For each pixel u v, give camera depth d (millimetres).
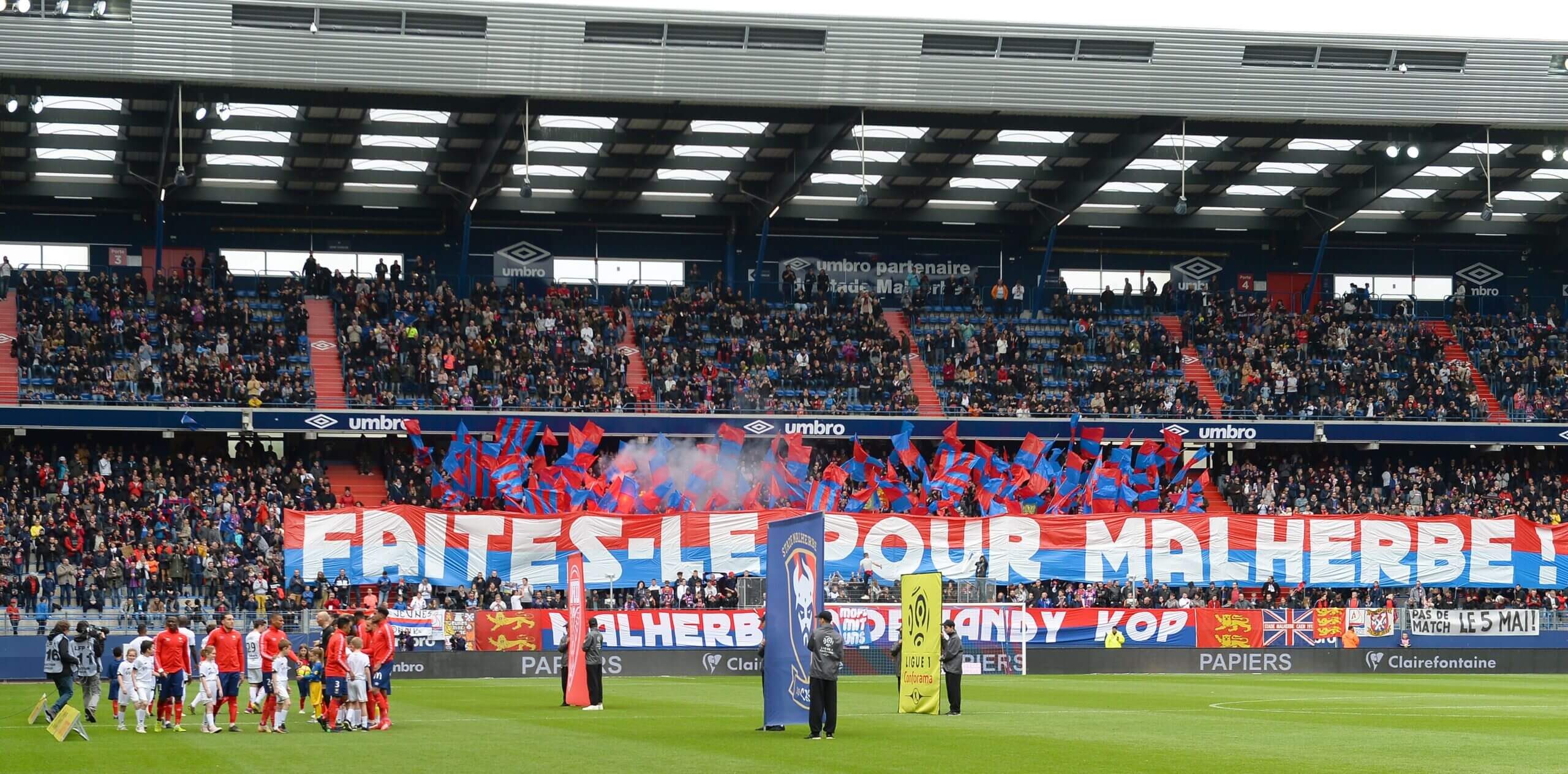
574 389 63188
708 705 34062
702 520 54094
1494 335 75562
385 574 51219
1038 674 51000
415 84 54562
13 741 25781
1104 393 67375
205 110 57594
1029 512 58719
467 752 23078
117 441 61156
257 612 48812
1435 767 20922
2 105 55719
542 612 49188
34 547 50812
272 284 68688
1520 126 61000
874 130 63000
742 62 56344
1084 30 57438
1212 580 55969
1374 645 53094
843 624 49094
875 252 75375
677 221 73625
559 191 69188
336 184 66625
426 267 69000
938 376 69250
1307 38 58375
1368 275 79188
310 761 21953
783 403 65062
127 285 63906
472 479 55469
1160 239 77562
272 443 62531
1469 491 67375
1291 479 66438
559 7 54344
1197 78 58875
